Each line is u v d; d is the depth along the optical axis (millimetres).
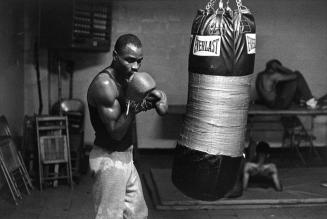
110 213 3377
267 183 5828
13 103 6367
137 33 7195
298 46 7480
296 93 7152
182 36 7262
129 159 3447
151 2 7148
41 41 6395
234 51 3340
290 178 6160
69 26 6312
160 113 3217
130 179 3480
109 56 7195
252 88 7477
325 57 7543
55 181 5816
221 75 3348
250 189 5645
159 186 5691
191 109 3486
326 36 7504
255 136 7539
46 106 7191
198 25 3459
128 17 7148
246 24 3416
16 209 5102
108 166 3346
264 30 7383
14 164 5434
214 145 3389
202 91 3402
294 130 7168
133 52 3072
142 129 7414
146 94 3000
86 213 5043
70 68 7027
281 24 7398
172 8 7199
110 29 6723
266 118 7480
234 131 3420
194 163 3457
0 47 5664
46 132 5918
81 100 7133
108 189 3361
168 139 7469
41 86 7133
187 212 5066
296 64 7523
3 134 5531
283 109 6723
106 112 3107
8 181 5246
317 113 6629
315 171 6543
